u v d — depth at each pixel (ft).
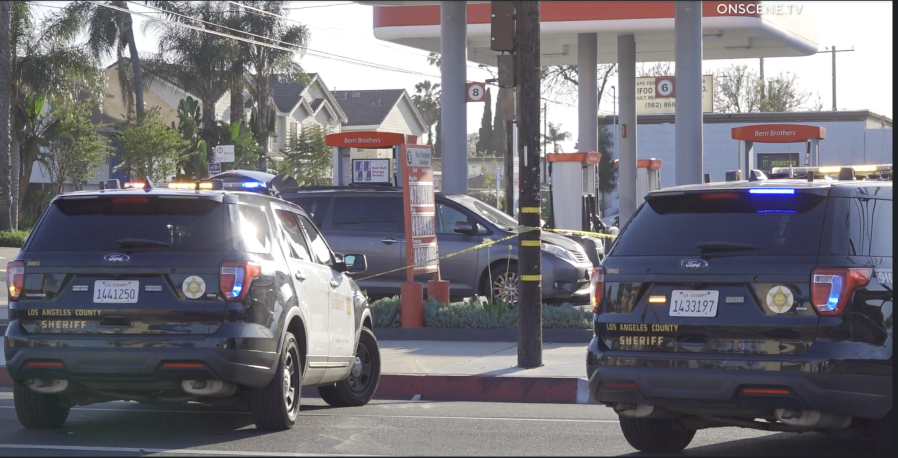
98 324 56.29
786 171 75.72
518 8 81.97
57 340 56.29
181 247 57.00
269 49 340.80
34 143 290.35
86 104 302.66
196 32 333.01
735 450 56.39
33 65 270.26
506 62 82.58
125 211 58.54
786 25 182.09
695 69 144.66
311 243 68.44
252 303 56.85
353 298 72.28
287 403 61.11
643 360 49.73
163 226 57.82
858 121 289.53
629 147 207.10
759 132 154.30
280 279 59.93
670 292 49.73
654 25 172.14
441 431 62.44
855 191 49.26
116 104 390.42
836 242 47.34
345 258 71.67
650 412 50.88
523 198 83.05
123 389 56.54
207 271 56.39
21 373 56.80
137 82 333.01
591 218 166.91
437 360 88.17
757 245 48.57
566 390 76.59
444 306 106.93
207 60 331.98
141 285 56.39
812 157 155.43
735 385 47.26
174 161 314.76
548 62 231.30
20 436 59.52
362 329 74.28
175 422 65.00
